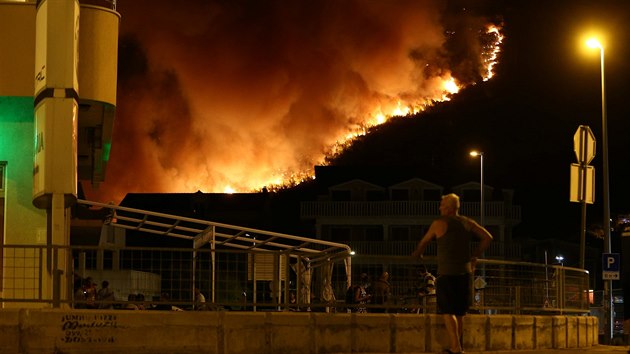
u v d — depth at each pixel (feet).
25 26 54.49
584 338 53.21
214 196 266.57
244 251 45.14
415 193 245.86
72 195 48.93
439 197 245.45
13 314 38.99
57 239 48.26
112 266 47.21
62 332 39.29
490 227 237.25
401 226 236.02
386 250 232.12
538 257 249.96
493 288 49.21
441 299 39.01
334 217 236.84
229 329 40.93
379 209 236.02
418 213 234.99
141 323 40.04
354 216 236.84
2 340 38.83
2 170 54.85
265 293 48.73
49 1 49.47
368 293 48.14
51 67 49.19
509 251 233.14
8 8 54.44
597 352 45.78
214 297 45.19
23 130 55.06
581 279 55.83
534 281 51.34
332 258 50.19
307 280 50.42
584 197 68.28
